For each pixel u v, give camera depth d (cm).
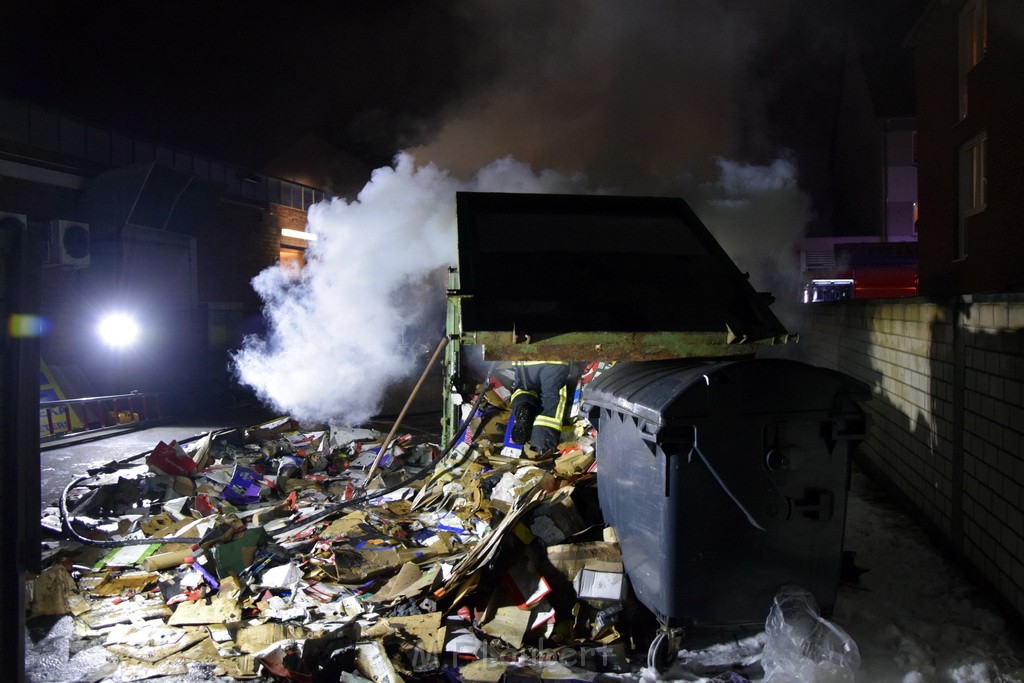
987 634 372
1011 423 385
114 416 1160
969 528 448
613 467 414
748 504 339
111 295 1276
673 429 337
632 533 382
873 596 422
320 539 507
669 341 428
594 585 386
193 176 1365
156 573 473
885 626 378
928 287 1552
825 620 344
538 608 378
